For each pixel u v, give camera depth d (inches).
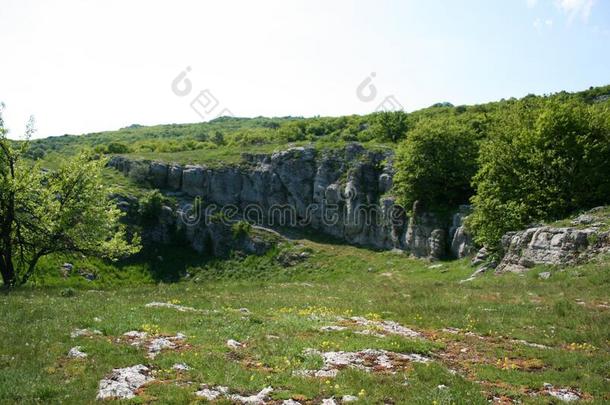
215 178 3400.6
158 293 1214.9
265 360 625.9
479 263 2007.9
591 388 562.9
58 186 1683.1
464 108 4569.4
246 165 3545.8
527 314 941.8
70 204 1679.4
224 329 767.7
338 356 643.5
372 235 3065.9
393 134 3978.8
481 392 542.3
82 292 1214.3
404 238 2817.4
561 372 618.8
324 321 860.0
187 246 3088.1
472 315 936.9
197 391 524.7
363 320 898.7
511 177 2027.6
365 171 3275.1
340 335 751.7
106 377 561.3
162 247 3021.7
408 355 668.7
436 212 2605.8
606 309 958.4
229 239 3110.2
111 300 1038.4
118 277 2682.1
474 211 2251.5
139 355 628.7
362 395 513.0
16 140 1670.8
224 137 5027.1
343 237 3203.7
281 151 3553.2
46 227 1620.3
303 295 1209.4
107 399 497.0
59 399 493.0
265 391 524.1
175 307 952.3
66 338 696.4
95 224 1699.1
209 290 1309.1
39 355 621.0
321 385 540.7
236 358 640.4
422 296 1179.3
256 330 773.3
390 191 3065.9
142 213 3043.8
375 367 612.7
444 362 654.5
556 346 751.7
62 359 618.2
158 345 682.8
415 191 2659.9
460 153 2640.3
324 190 3344.0
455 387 539.8
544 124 1963.6
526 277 1435.8
